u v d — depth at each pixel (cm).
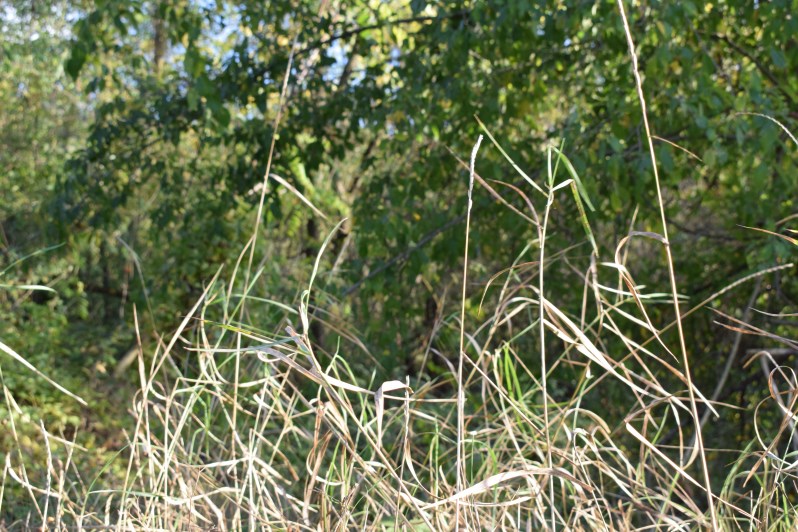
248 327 232
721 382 377
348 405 193
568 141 555
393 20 711
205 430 232
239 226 925
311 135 732
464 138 666
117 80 732
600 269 617
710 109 584
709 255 726
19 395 991
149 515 217
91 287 1307
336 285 579
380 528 219
